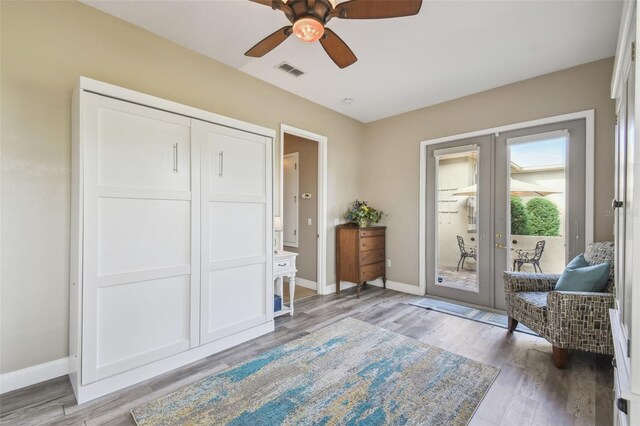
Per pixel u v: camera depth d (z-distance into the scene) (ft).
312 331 9.80
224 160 8.46
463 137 12.68
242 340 8.93
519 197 11.34
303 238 15.80
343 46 6.38
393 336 9.39
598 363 7.70
